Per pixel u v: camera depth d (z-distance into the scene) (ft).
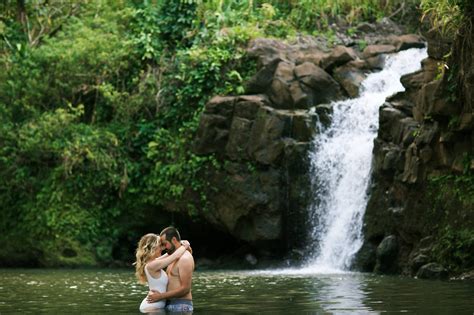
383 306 40.19
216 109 83.30
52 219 88.17
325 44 94.02
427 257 62.18
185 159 86.53
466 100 60.29
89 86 95.40
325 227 77.10
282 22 96.89
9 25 95.45
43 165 91.66
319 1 98.12
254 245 81.30
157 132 90.48
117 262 88.89
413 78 71.41
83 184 90.07
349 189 75.56
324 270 72.95
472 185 61.36
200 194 84.94
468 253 59.52
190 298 39.01
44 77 94.27
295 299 44.29
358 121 80.38
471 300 42.80
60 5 98.68
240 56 89.20
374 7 99.30
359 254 71.15
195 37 95.50
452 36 66.54
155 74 94.17
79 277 67.05
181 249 38.91
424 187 64.90
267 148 79.92
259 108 81.35
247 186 80.79
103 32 97.55
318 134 79.97
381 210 69.56
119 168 90.79
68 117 89.30
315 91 85.10
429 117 64.03
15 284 58.65
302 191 79.10
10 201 91.25
